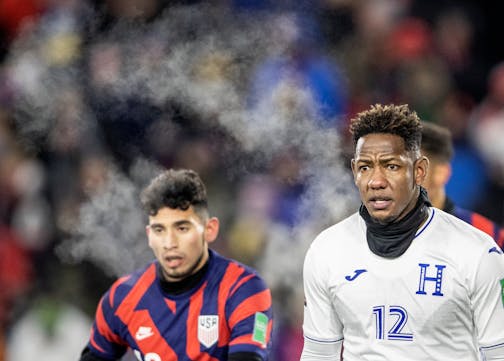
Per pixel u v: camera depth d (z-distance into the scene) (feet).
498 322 36.86
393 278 37.50
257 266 84.53
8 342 82.79
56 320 81.82
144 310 45.11
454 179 99.91
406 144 36.78
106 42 100.42
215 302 44.34
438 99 104.73
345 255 38.73
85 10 101.35
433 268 37.09
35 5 102.89
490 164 102.94
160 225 43.65
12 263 88.02
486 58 114.42
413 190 37.24
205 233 44.80
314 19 103.30
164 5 101.24
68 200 91.09
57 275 87.15
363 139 37.19
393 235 37.50
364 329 38.17
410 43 107.04
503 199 101.09
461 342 37.40
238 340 42.91
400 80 103.96
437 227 37.91
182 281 44.50
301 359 41.04
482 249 37.01
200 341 44.32
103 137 95.20
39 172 93.61
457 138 103.81
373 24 105.70
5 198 92.43
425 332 37.17
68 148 93.71
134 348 45.47
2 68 100.58
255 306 43.70
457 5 114.21
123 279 46.32
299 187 89.97
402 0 110.42
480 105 108.37
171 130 95.50
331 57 102.58
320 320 39.96
